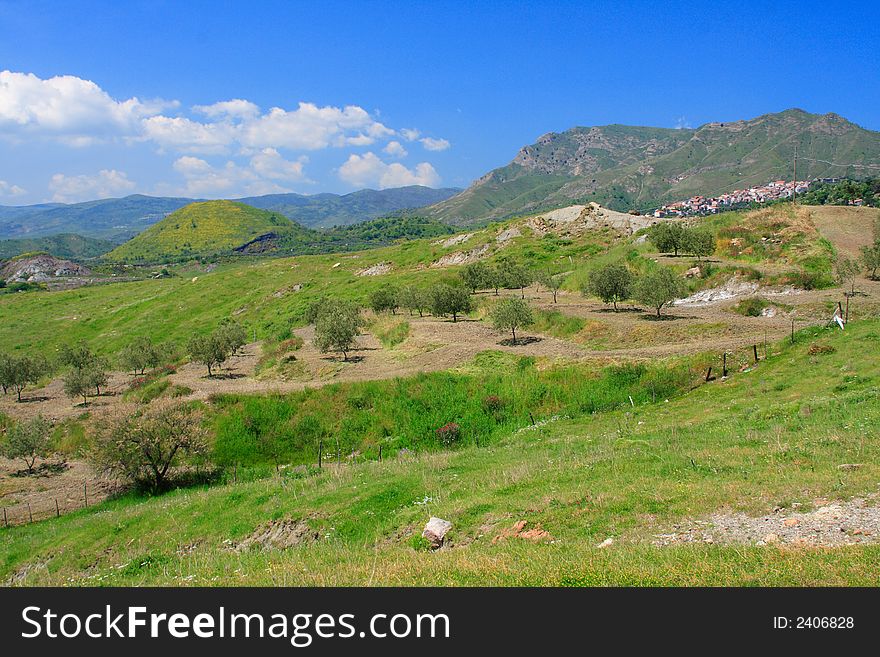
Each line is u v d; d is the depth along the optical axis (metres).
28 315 108.44
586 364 35.16
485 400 33.84
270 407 36.34
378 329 57.81
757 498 12.80
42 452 37.56
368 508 19.09
